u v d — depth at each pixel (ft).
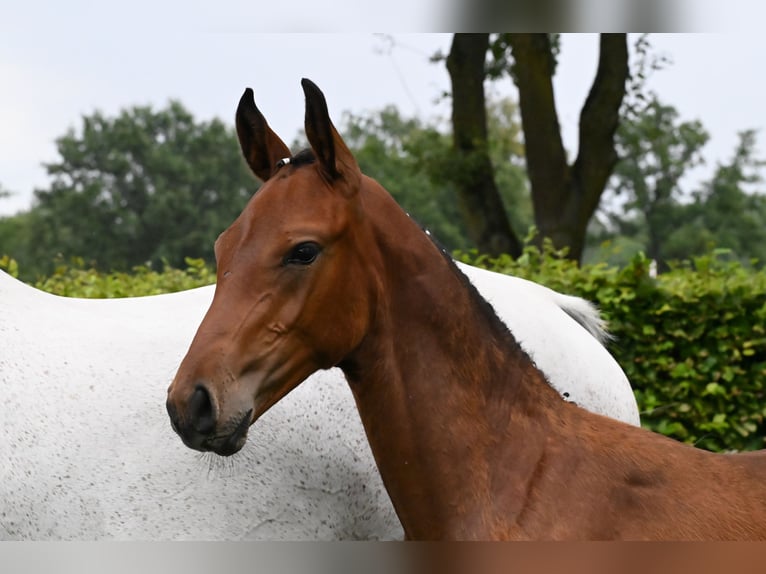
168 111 133.18
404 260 10.02
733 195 126.11
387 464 10.18
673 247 126.11
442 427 10.00
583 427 10.35
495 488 9.91
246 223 9.41
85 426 11.27
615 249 24.11
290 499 11.73
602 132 44.50
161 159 126.11
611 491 9.84
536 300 14.32
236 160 131.03
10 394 11.16
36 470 10.97
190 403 8.74
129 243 121.70
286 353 9.24
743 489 10.08
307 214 9.27
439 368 10.09
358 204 9.66
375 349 9.95
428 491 10.01
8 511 10.84
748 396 21.80
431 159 47.83
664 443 10.37
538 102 44.68
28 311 11.98
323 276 9.32
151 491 11.25
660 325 22.00
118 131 128.47
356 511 12.14
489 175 48.32
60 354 11.65
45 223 122.93
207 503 11.38
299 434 11.87
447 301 10.18
